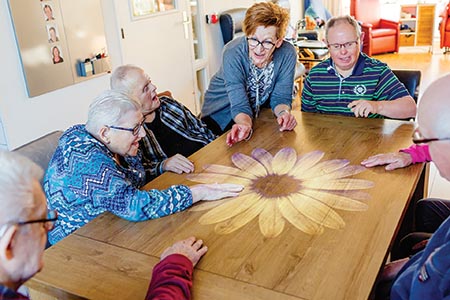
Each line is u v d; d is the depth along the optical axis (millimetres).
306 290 1005
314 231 1227
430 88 1031
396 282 1077
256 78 2285
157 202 1348
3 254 769
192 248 1156
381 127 2018
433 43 7398
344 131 1992
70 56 3164
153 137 2074
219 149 1871
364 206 1342
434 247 987
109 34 3549
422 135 1038
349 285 1014
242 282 1044
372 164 1616
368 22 7445
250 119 2172
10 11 2719
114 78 1976
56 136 1868
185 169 1681
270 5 2096
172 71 4375
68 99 3227
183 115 2246
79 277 1102
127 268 1126
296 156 1745
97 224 1338
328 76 2289
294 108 4793
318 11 6785
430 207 1756
